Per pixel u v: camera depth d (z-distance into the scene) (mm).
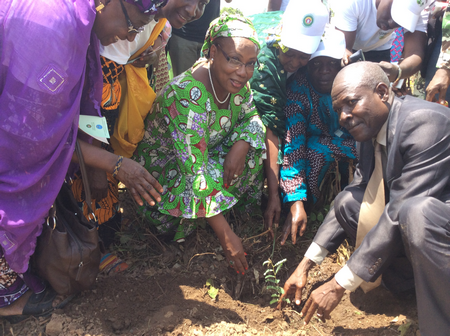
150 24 2482
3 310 2217
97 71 2113
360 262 2096
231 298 2594
